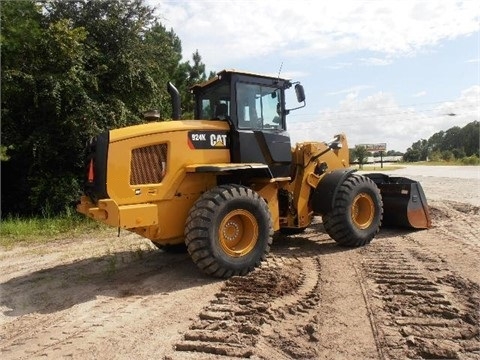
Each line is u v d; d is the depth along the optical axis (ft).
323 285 16.84
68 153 43.16
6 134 41.75
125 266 21.17
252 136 20.81
